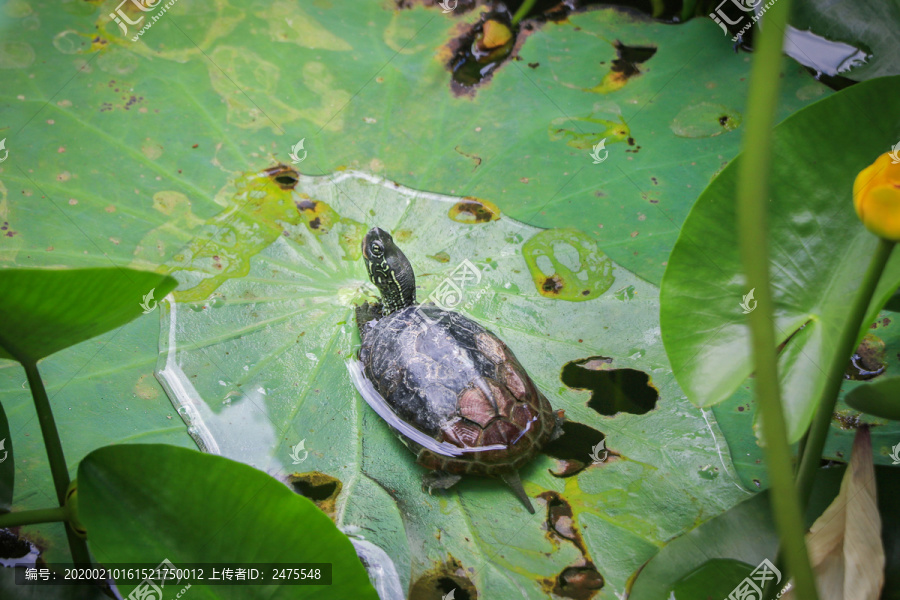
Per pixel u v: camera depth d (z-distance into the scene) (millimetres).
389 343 2938
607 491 2691
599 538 2537
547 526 2584
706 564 2205
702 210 2119
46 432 1810
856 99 1953
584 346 3199
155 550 1573
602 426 2908
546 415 2822
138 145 3873
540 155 3977
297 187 3803
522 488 2662
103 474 1562
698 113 4090
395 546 2512
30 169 3686
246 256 3496
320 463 2779
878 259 1364
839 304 1985
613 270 3463
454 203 3771
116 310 1595
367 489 2703
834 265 2035
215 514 1610
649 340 3205
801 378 1996
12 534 2426
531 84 4324
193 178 3773
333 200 3770
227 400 2971
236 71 4285
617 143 3992
